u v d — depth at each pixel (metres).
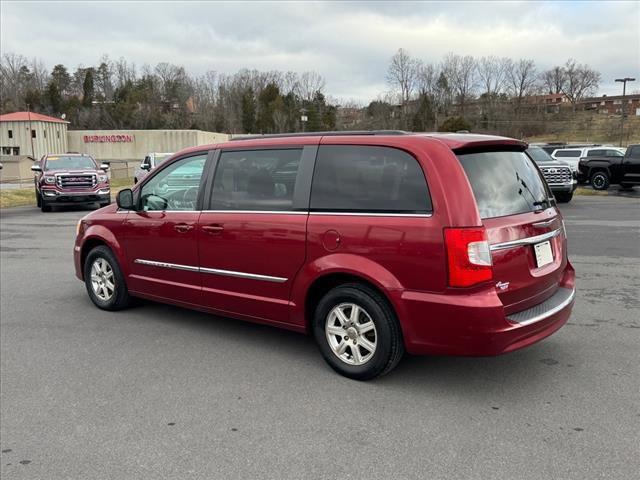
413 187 3.83
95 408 3.84
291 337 5.28
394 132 4.20
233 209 4.84
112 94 110.81
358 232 4.01
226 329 5.55
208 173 5.09
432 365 4.50
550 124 87.31
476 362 4.54
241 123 99.06
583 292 6.63
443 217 3.67
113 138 69.06
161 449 3.30
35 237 12.23
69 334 5.45
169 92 102.25
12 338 5.34
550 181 17.78
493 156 4.11
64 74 118.06
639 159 22.34
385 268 3.90
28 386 4.23
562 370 4.33
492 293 3.66
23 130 65.56
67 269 8.63
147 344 5.13
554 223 4.37
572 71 105.12
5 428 3.59
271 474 3.02
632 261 8.42
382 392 4.01
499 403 3.80
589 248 9.55
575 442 3.27
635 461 3.06
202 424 3.59
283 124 95.00
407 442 3.31
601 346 4.84
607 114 95.31
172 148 68.69
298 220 4.34
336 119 97.88
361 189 4.07
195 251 5.12
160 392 4.08
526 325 3.77
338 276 4.19
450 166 3.75
